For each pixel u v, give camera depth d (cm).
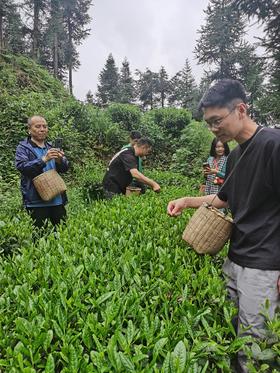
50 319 153
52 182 410
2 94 1226
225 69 2597
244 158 200
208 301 183
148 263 225
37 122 439
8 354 133
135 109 1447
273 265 192
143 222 307
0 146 969
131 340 138
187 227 229
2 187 797
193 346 143
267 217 196
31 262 215
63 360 133
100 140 1278
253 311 196
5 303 171
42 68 2136
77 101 1358
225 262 229
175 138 1439
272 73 1384
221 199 242
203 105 196
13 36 2706
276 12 1397
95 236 274
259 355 148
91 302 166
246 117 198
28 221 329
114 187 553
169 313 171
